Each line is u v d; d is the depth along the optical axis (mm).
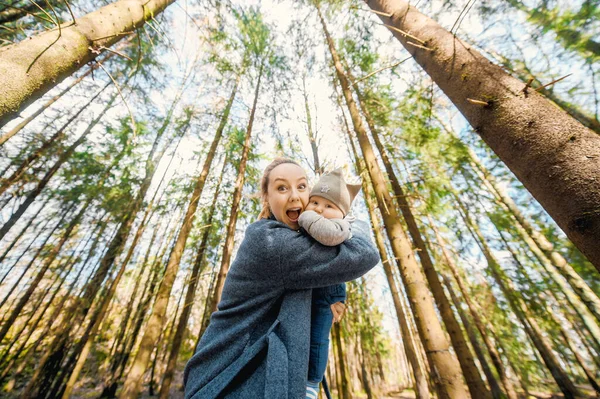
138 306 11070
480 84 1396
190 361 862
